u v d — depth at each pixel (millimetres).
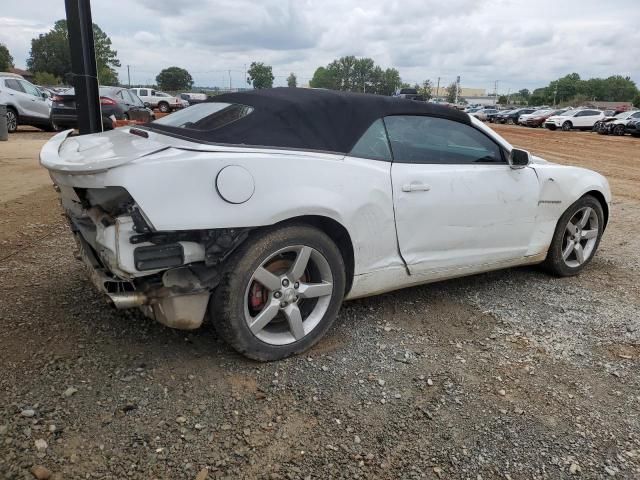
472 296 4363
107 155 2748
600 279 4914
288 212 2904
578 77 141125
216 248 2770
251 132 2996
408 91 19594
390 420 2709
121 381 2867
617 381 3174
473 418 2766
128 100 19156
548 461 2484
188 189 2635
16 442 2359
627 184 11281
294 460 2393
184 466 2307
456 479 2348
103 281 2824
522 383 3105
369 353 3348
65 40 97812
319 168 3084
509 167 4184
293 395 2857
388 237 3480
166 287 2779
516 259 4402
